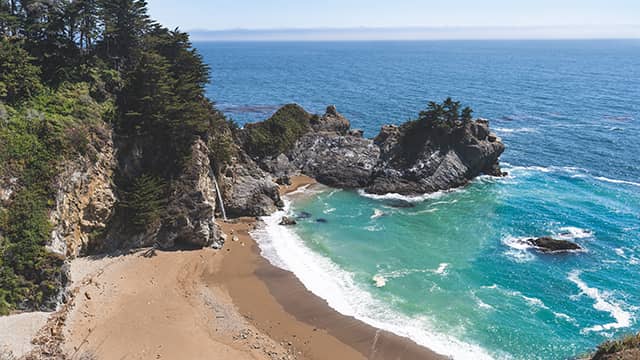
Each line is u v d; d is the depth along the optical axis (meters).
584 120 143.88
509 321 46.81
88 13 64.50
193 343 41.41
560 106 167.62
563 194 83.31
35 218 45.22
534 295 51.75
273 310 47.72
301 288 52.00
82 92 59.25
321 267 57.06
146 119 59.41
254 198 73.88
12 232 43.75
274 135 97.75
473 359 41.06
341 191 86.44
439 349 42.31
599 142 117.50
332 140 98.50
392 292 51.72
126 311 44.88
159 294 48.50
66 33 65.25
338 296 50.62
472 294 51.75
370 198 82.88
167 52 71.06
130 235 56.72
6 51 53.78
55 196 47.97
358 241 64.75
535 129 133.50
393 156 89.88
